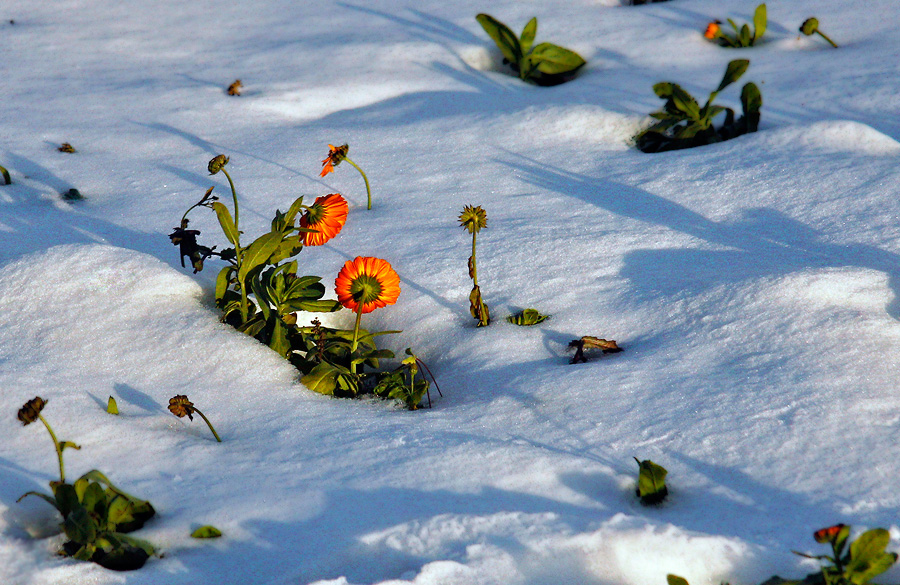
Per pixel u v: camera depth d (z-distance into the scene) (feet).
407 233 13.64
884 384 8.88
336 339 10.83
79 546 7.09
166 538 7.23
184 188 15.53
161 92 20.81
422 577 6.61
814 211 13.39
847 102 17.78
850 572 6.34
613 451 8.32
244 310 11.00
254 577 6.81
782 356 9.53
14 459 8.15
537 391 9.49
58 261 11.75
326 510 7.52
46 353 10.14
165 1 28.25
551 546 6.91
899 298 10.53
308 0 28.12
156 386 9.72
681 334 10.37
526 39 21.79
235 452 8.55
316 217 10.94
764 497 7.54
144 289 11.40
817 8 23.81
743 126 17.21
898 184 13.76
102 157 17.03
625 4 27.07
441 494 7.70
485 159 16.74
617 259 12.49
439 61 22.75
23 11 27.45
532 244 13.02
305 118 19.93
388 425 9.05
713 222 13.52
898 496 7.36
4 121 18.69
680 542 6.92
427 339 11.18
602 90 19.99
